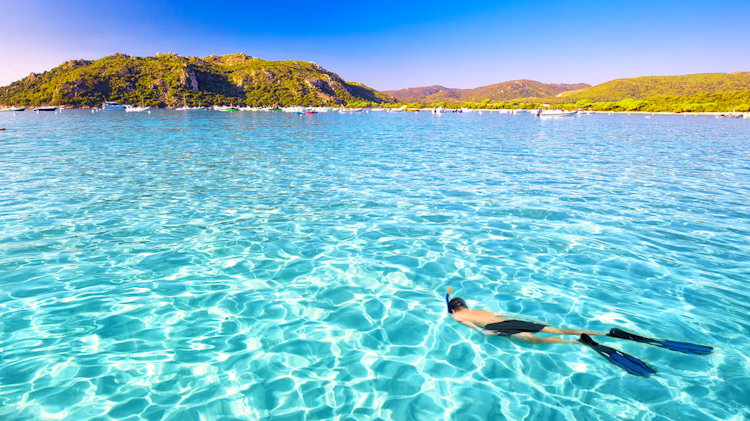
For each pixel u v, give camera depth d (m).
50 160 17.28
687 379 3.71
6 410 3.26
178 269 6.08
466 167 16.30
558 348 4.21
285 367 3.88
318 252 6.84
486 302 5.17
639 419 3.24
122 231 7.77
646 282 5.71
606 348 4.09
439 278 5.88
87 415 3.23
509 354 4.12
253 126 49.66
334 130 43.12
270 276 5.90
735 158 19.16
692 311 4.91
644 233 7.85
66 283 5.54
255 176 13.91
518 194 11.27
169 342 4.24
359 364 3.95
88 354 4.02
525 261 6.50
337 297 5.30
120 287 5.46
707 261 6.45
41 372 3.73
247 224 8.34
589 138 32.25
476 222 8.61
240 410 3.32
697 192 11.49
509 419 3.25
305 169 15.61
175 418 3.21
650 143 27.58
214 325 4.59
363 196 10.98
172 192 11.23
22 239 7.22
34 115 97.25
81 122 57.38
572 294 5.37
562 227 8.27
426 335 4.45
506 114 134.00
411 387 3.63
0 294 5.19
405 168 15.98
